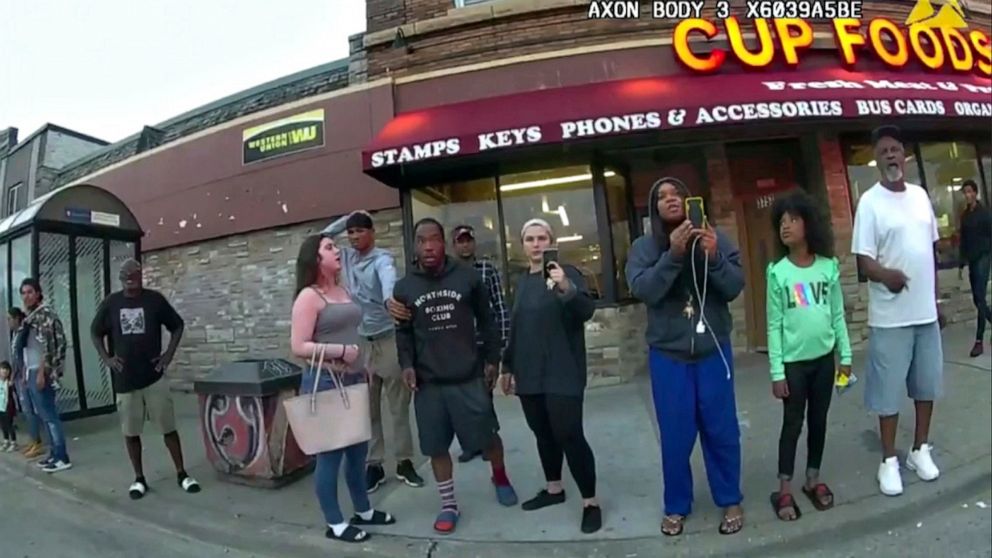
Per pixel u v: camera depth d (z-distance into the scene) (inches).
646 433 213.8
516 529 150.9
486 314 160.4
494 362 160.9
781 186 333.4
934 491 152.5
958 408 202.1
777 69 300.5
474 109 292.0
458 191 312.2
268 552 156.0
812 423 149.9
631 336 298.5
